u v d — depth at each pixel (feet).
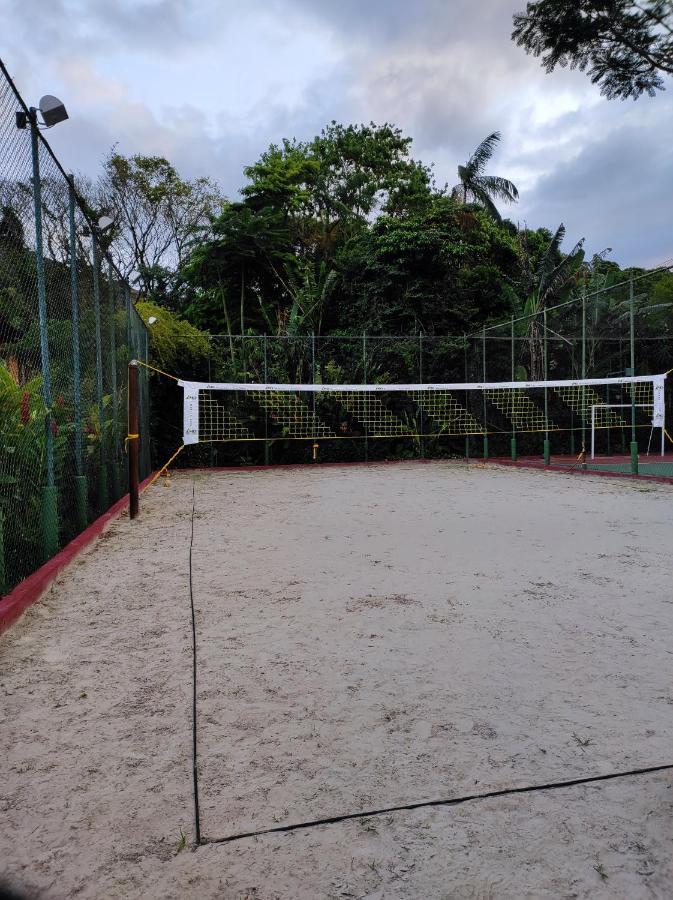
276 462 44.06
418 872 4.35
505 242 63.36
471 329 53.78
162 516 21.30
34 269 13.37
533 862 4.46
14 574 12.56
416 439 46.60
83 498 17.10
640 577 12.59
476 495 26.63
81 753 5.97
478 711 6.81
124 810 5.08
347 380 45.50
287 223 63.93
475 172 63.26
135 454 20.88
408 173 76.13
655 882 4.27
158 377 41.01
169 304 73.56
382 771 5.63
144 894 4.15
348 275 55.52
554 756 5.88
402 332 51.96
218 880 4.28
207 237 75.61
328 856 4.52
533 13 38.81
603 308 50.57
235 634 9.31
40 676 7.84
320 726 6.48
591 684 7.51
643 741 6.16
